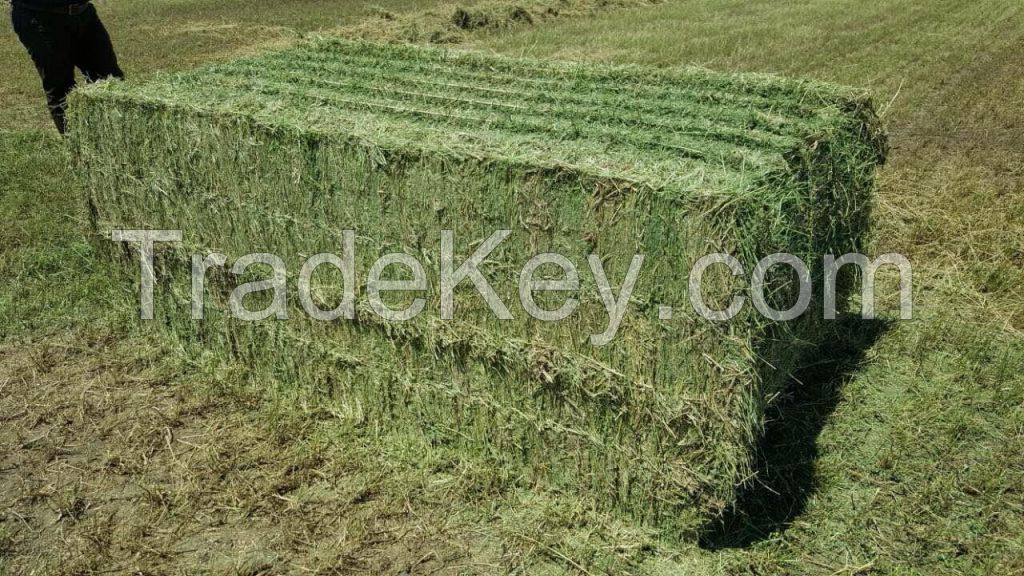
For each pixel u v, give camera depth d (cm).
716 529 372
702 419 339
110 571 361
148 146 483
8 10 1902
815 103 486
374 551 370
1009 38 1449
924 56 1317
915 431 434
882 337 523
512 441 404
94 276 605
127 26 1638
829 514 381
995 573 347
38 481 419
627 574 354
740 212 308
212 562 366
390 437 446
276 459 429
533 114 447
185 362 523
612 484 379
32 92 1121
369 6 1778
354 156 392
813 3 1920
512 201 353
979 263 600
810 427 441
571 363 365
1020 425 438
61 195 730
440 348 406
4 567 363
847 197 466
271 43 1455
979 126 938
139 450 440
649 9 1872
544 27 1620
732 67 1241
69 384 499
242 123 429
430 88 513
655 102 471
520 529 379
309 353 464
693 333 329
